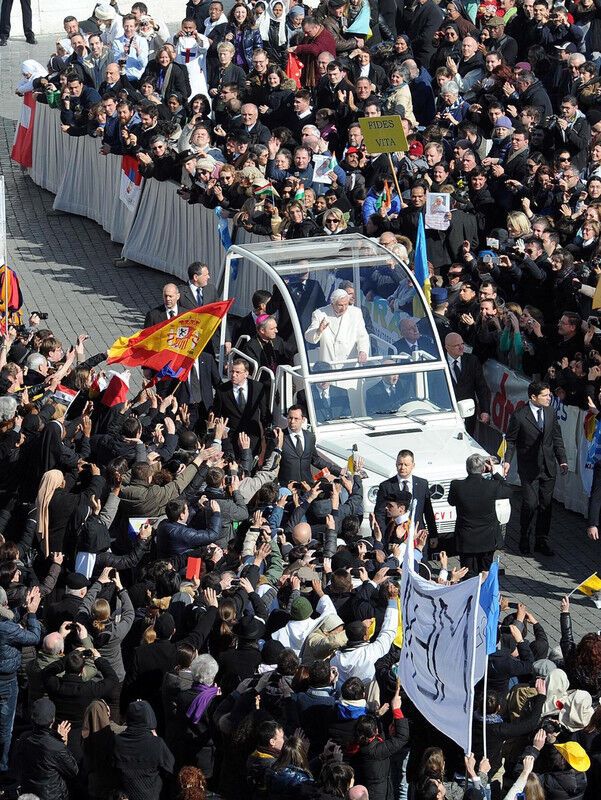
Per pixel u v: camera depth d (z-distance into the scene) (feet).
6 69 330.34
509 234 180.55
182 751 104.47
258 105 232.73
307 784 92.63
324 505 137.59
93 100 251.19
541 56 233.35
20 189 273.95
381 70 236.22
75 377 162.30
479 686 106.83
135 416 152.76
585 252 175.94
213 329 155.74
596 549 154.20
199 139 219.00
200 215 218.18
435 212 184.96
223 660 108.68
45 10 355.56
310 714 101.14
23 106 274.57
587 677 110.63
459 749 105.40
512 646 112.68
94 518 130.62
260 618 115.34
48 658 111.14
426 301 162.91
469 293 174.60
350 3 255.91
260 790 95.61
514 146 196.34
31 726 106.83
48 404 151.94
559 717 103.76
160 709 110.42
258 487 145.59
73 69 256.11
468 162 195.72
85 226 256.11
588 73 219.41
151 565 120.78
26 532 136.15
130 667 110.83
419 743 106.63
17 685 115.14
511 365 167.94
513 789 92.58
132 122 237.86
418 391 160.35
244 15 256.93
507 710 106.22
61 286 228.84
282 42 266.98
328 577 124.16
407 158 204.33
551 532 158.30
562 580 147.54
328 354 159.33
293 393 160.66
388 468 148.25
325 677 101.86
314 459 155.43
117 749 98.27
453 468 149.18
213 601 113.70
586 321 166.09
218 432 150.71
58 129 262.47
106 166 247.09
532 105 213.66
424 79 233.96
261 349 166.91
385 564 123.03
